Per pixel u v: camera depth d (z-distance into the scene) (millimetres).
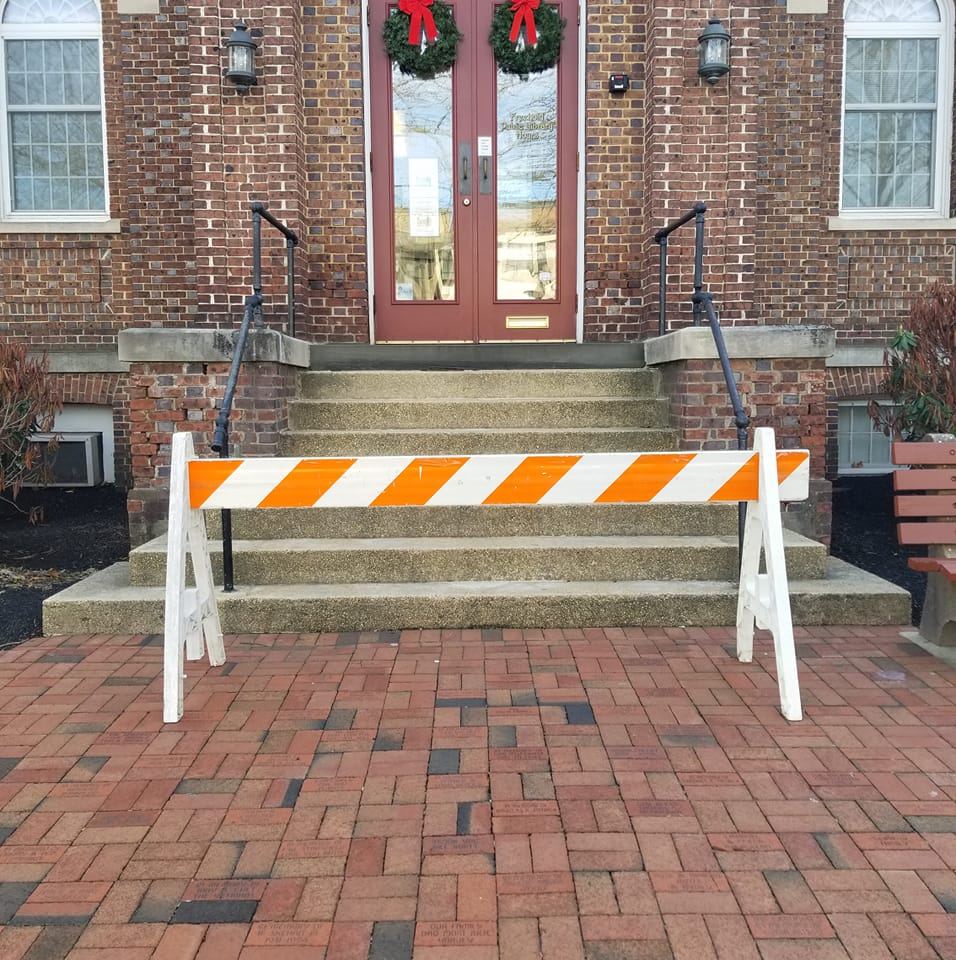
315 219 6695
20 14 8094
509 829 2496
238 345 4648
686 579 4480
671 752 2943
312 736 3080
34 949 2027
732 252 6238
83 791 2725
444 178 6918
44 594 5004
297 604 4156
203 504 3445
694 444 5156
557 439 5297
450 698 3385
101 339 8000
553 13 6703
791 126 7742
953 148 8125
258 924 2109
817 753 2934
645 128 6559
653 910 2150
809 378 5176
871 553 5773
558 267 6980
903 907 2154
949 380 5406
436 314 6984
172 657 3225
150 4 7551
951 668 3682
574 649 3910
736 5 6109
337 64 6594
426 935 2068
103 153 8188
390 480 3416
